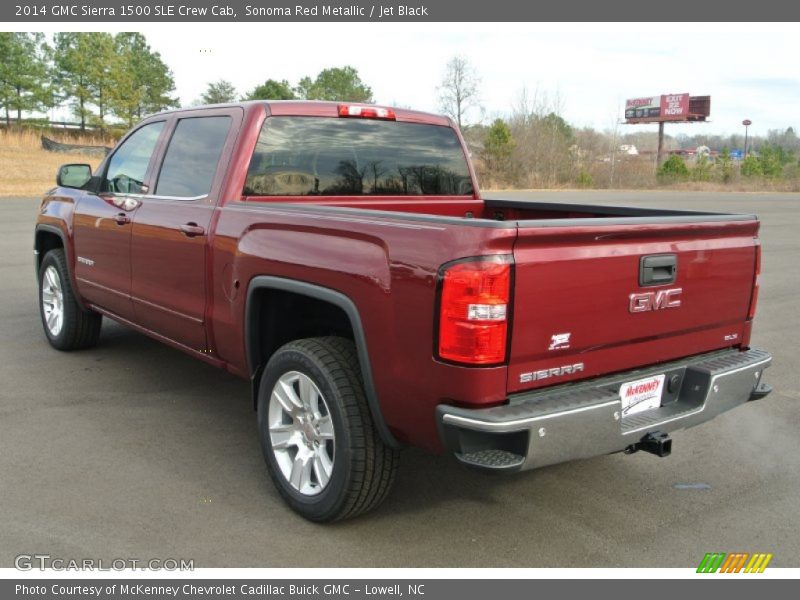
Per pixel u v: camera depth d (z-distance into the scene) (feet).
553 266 9.24
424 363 9.37
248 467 13.15
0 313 24.45
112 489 12.12
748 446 14.74
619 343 10.24
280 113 13.71
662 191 164.76
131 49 230.07
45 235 20.36
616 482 12.96
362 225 10.25
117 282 16.52
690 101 281.13
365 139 14.96
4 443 13.85
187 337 14.46
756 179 186.80
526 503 12.09
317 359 10.79
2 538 10.53
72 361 19.20
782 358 21.18
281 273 11.44
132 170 16.49
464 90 186.70
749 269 12.07
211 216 13.25
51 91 196.65
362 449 10.44
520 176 175.22
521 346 9.11
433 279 9.16
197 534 10.82
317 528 11.11
